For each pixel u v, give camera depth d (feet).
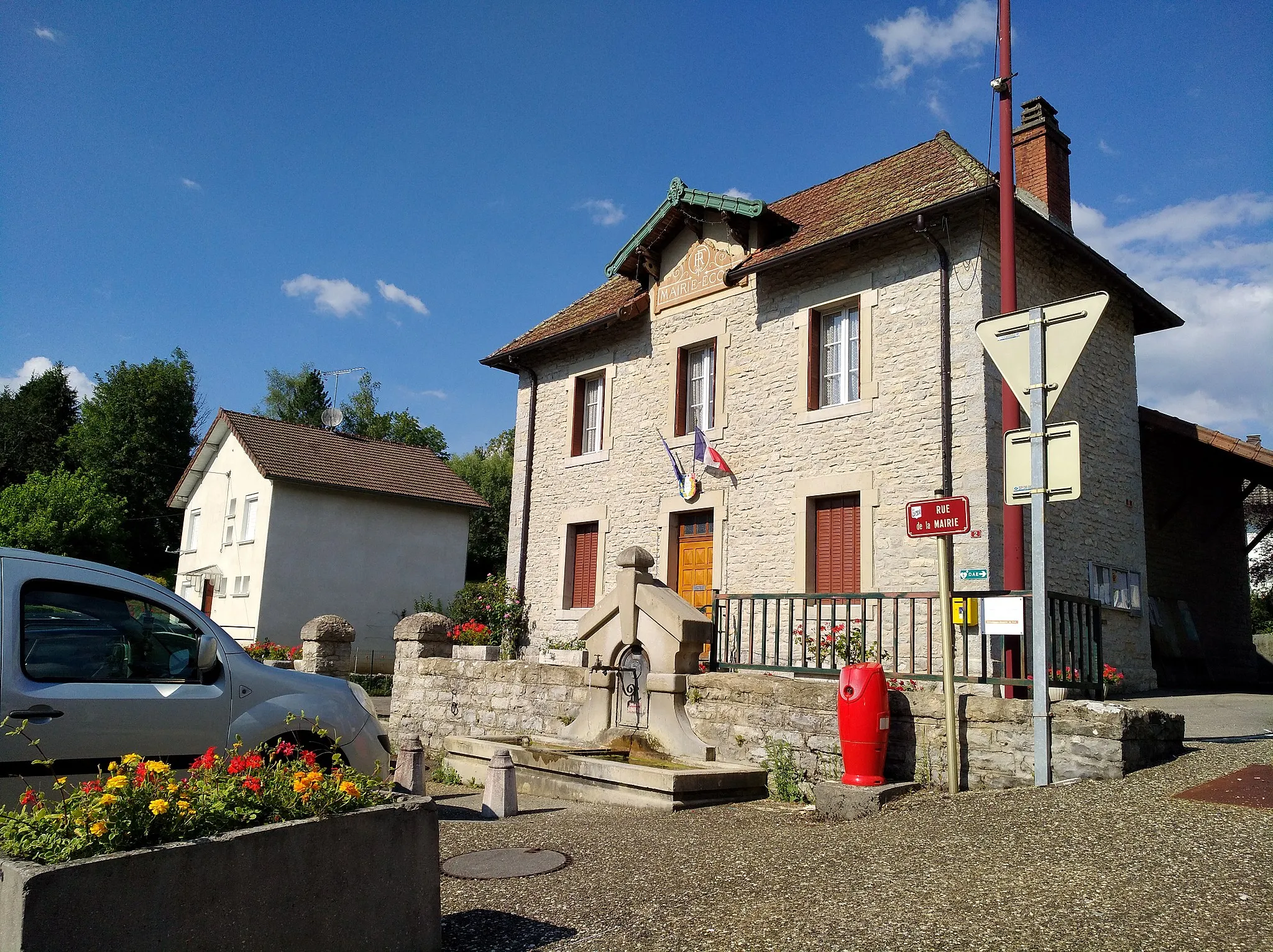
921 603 36.04
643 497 49.16
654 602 28.30
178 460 135.13
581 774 25.00
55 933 8.84
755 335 44.86
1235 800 16.31
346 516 82.84
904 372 38.32
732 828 19.85
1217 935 10.91
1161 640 48.24
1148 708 21.20
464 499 89.76
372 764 18.78
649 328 50.75
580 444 54.70
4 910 8.98
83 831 9.71
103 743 15.48
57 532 93.91
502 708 34.83
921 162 43.47
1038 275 39.65
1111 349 44.47
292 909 10.77
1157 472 50.78
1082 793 17.98
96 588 16.61
